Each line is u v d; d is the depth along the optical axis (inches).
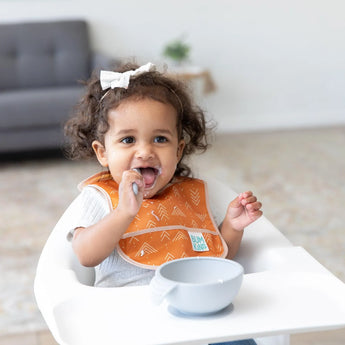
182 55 190.2
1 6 194.7
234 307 35.7
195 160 165.5
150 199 48.8
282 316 34.6
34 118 162.1
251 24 208.8
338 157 165.5
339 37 213.9
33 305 83.8
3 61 180.5
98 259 42.8
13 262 98.9
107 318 34.8
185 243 47.0
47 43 184.4
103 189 48.2
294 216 117.7
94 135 50.3
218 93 211.6
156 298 33.5
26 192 140.7
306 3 210.4
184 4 204.7
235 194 55.2
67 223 48.3
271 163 160.9
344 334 74.7
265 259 46.5
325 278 39.4
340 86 217.5
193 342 32.2
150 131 45.9
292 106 216.2
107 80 47.0
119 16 202.2
